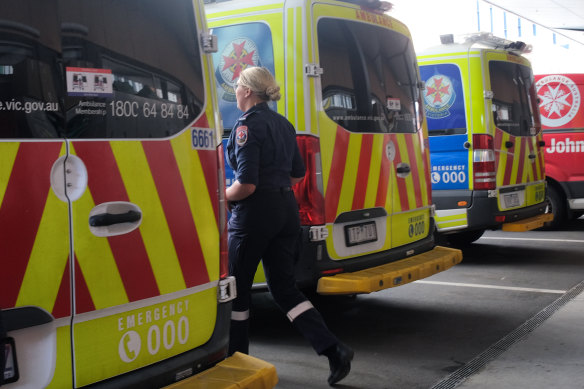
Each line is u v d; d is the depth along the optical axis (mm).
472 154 7348
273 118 3867
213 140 2863
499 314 5465
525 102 8141
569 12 17453
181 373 2656
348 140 4672
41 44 2234
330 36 4648
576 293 6074
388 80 5148
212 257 2842
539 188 8258
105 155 2385
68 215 2277
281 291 3951
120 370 2461
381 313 5594
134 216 2473
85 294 2330
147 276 2533
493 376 4074
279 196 3840
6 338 2115
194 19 2826
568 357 4375
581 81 9680
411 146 5355
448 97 7488
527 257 7898
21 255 2162
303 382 4039
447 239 8852
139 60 2539
